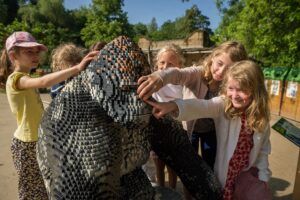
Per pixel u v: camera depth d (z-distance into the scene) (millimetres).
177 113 1706
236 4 14758
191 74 2266
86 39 36500
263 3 10227
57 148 1321
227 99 1961
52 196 1311
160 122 1752
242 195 2010
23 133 2570
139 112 1366
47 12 45719
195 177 1808
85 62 1685
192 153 1848
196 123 2590
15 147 2602
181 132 1833
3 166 4648
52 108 1424
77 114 1350
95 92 1381
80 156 1297
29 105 2545
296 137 2748
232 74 1923
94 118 1346
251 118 1932
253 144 1981
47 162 1346
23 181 2627
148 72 1550
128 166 1482
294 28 10242
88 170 1284
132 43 1491
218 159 2062
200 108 1823
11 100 2547
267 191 2021
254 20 10898
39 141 1414
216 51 2260
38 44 2600
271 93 11242
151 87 1434
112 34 34594
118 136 1407
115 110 1348
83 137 1319
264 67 11859
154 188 1778
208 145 2615
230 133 1994
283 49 10734
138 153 1505
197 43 23078
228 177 1979
